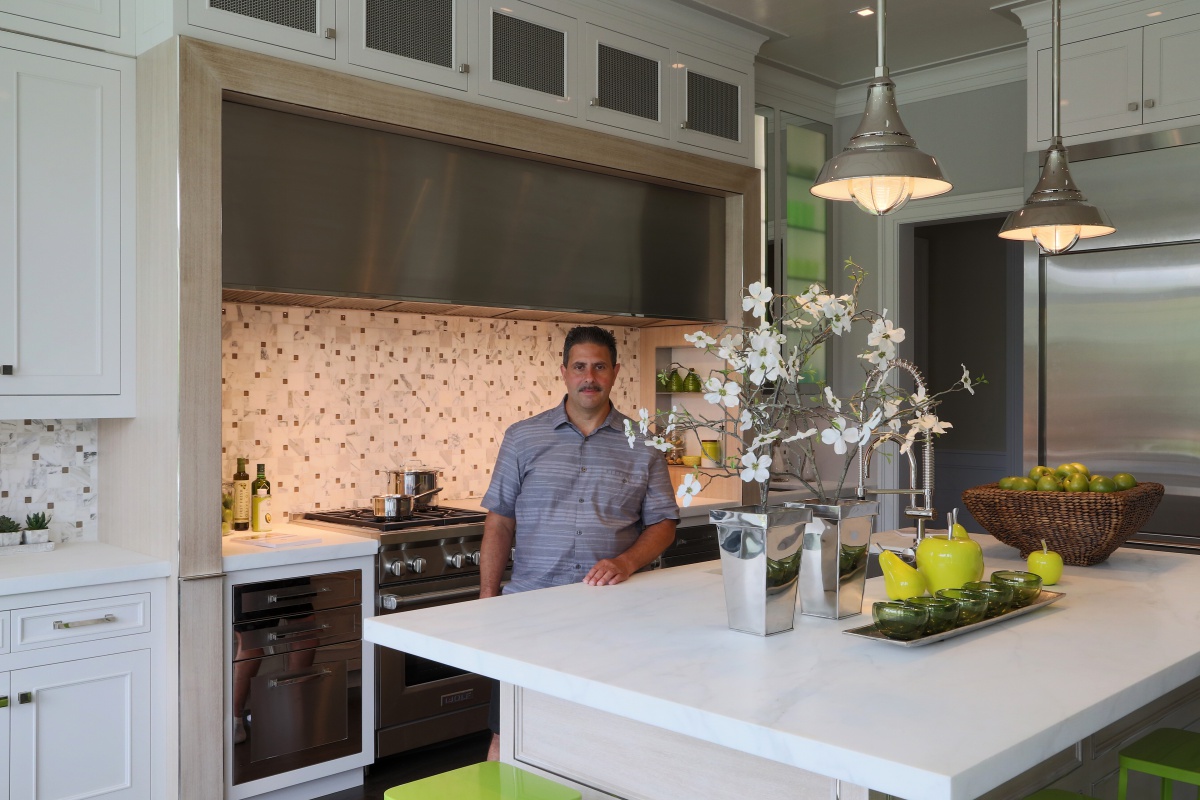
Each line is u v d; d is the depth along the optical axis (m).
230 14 3.16
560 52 4.07
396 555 3.61
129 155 3.29
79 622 2.92
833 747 1.29
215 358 3.10
